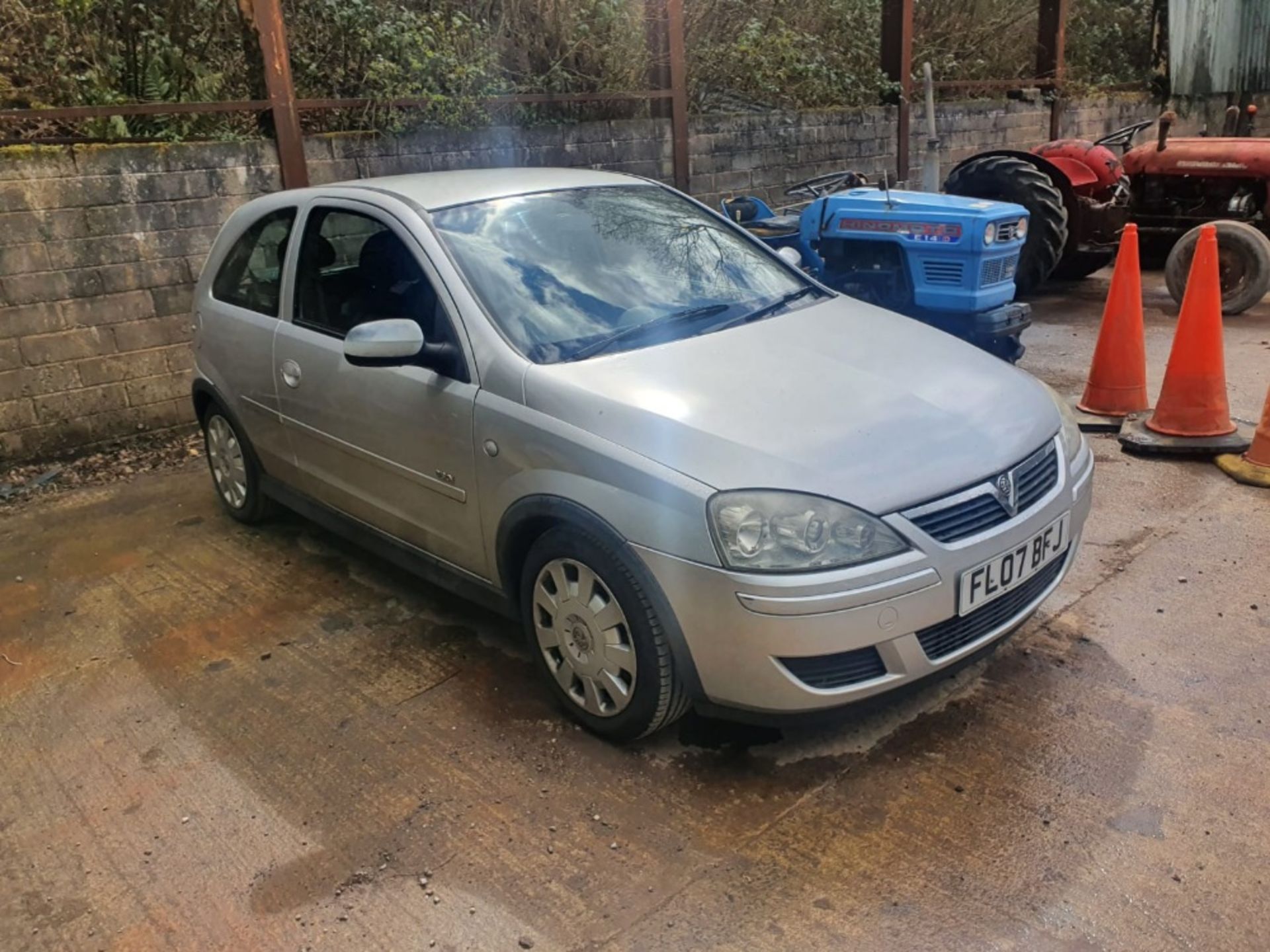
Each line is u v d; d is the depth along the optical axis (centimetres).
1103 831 255
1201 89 1370
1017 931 227
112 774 300
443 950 231
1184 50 1321
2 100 569
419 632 372
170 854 266
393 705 327
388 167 651
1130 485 462
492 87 705
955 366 323
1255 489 451
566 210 371
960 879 243
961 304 568
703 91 911
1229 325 747
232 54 641
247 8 576
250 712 328
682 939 230
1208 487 456
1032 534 283
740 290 368
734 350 316
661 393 285
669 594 262
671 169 812
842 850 254
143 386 575
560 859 256
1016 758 285
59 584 425
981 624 283
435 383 325
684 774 286
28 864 265
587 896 244
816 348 324
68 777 300
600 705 296
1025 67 1251
